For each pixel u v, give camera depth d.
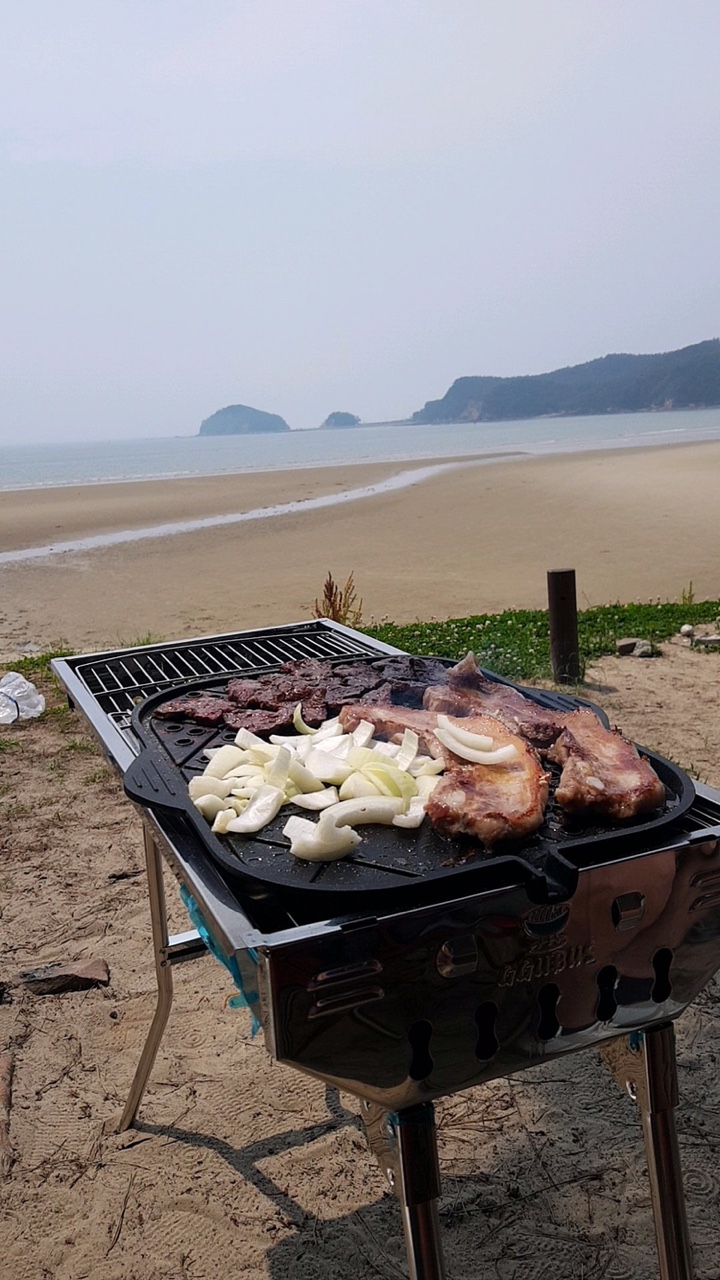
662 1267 1.71
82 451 196.38
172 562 17.00
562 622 6.64
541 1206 2.24
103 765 5.33
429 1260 1.46
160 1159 2.44
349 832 1.47
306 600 12.34
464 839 1.51
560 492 27.19
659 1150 1.68
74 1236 2.21
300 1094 2.68
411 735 1.92
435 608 11.30
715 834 1.47
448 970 1.32
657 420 171.25
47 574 16.09
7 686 6.50
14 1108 2.63
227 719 2.15
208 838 1.51
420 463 56.50
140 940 3.47
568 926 1.40
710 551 14.87
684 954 1.54
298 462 74.12
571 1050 1.52
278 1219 2.24
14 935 3.51
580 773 1.58
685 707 6.04
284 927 1.44
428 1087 1.41
